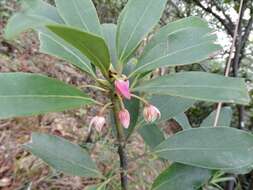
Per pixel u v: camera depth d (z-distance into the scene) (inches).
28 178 22.5
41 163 23.2
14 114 6.9
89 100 7.5
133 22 8.1
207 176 8.2
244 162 7.4
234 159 7.5
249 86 17.7
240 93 6.9
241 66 18.0
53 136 8.7
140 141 26.5
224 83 7.0
